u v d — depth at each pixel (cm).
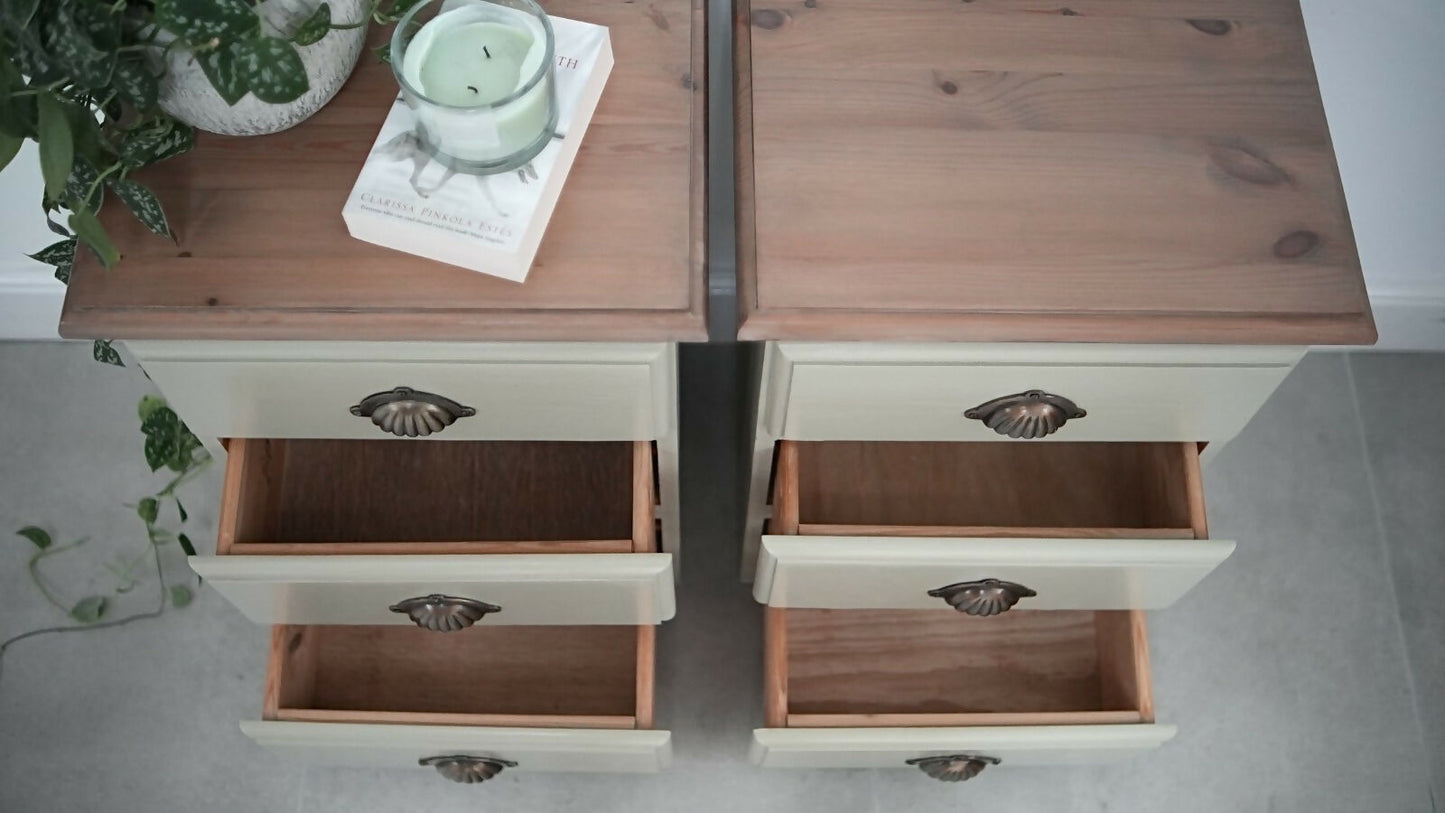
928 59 88
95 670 135
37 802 130
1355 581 142
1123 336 81
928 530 98
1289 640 139
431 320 78
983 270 81
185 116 76
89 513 142
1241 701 136
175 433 112
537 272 79
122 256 79
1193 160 86
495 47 77
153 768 132
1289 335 81
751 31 89
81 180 73
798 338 81
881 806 131
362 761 113
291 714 104
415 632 117
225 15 64
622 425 93
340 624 111
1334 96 127
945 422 94
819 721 105
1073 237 83
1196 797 133
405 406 89
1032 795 132
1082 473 112
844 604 107
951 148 85
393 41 75
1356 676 138
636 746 104
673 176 82
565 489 111
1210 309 81
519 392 88
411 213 77
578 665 116
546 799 131
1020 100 87
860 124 86
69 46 62
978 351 85
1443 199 135
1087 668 117
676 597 138
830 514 111
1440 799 133
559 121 80
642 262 80
